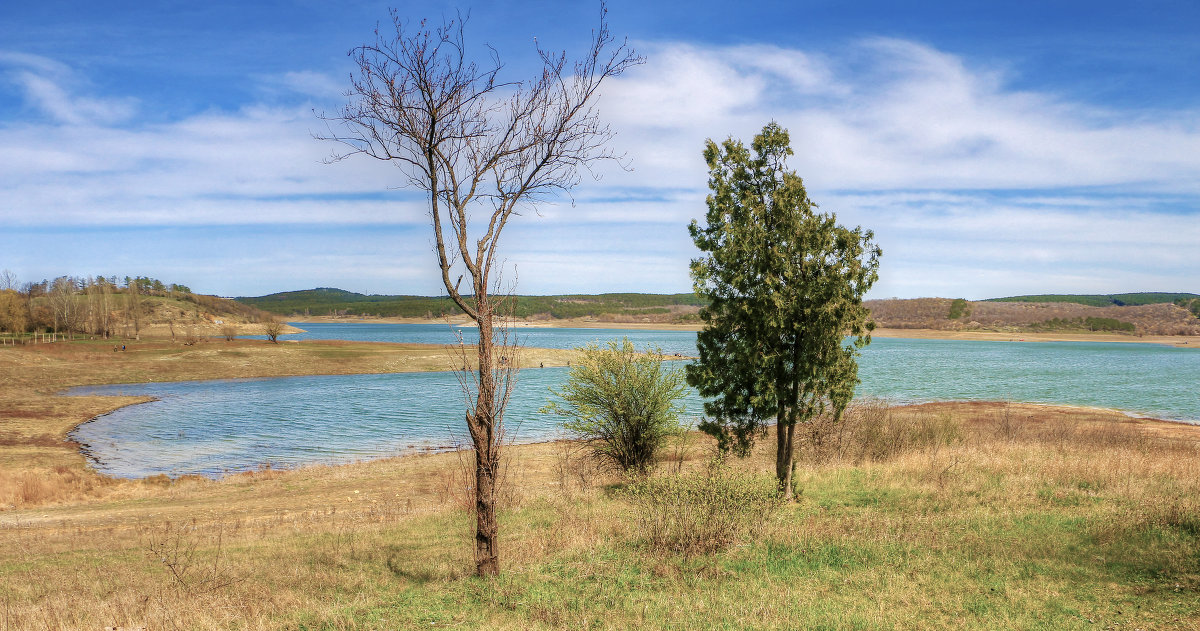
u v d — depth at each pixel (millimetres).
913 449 21344
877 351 140625
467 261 9047
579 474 20500
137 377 65188
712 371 14680
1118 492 13430
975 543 10000
